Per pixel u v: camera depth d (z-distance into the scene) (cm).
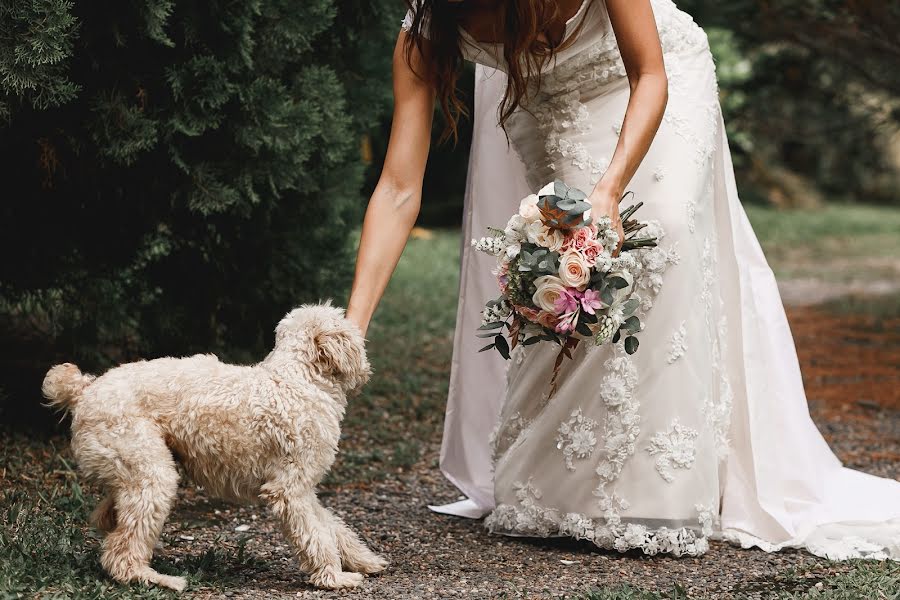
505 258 328
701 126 409
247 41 474
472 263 470
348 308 356
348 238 654
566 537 415
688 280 391
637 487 388
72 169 489
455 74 377
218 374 320
